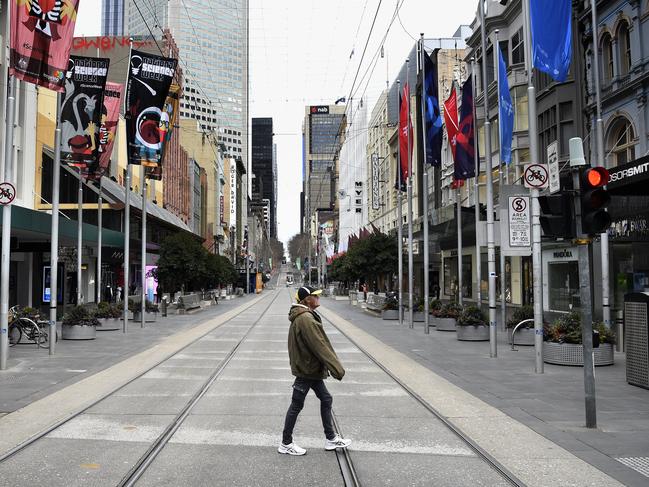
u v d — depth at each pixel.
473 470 5.96
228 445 6.81
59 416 8.16
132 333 21.69
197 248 37.81
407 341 18.98
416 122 54.84
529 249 13.70
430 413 8.59
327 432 6.58
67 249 31.73
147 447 6.68
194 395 9.80
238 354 15.52
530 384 10.92
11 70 12.45
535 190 12.27
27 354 15.13
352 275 41.47
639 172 12.51
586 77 25.50
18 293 29.22
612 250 19.56
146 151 21.33
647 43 21.39
